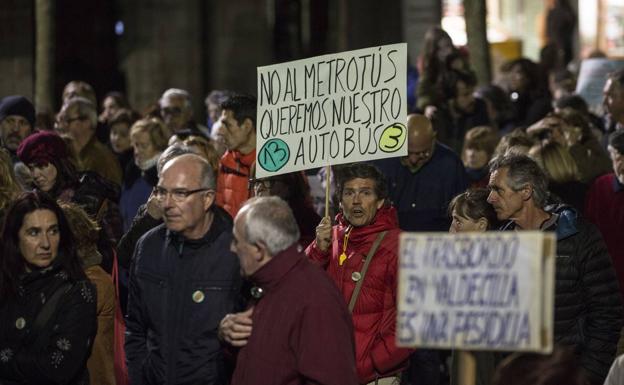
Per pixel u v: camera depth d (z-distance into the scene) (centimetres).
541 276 693
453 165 1420
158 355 936
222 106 1280
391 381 1029
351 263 1036
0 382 949
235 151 1282
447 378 1363
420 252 711
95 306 955
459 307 704
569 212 1000
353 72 1074
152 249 952
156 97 2752
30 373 936
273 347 859
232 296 925
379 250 1030
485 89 1984
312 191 1440
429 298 709
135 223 1147
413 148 1386
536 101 2083
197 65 2748
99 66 2778
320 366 846
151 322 941
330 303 858
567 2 3734
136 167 1532
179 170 917
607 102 1507
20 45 2484
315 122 1084
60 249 950
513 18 4600
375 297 1025
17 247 940
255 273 868
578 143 1501
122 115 1773
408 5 3278
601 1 4444
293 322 855
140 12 2747
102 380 1049
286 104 1092
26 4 2480
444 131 1820
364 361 1023
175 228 919
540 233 693
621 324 1003
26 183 1370
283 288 861
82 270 956
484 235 702
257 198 874
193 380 923
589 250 991
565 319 993
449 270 707
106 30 2783
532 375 692
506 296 696
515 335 694
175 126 1823
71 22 2752
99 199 1258
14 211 938
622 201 1234
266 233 855
